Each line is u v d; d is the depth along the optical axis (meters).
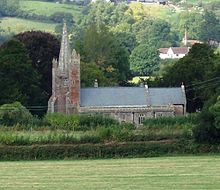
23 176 151.25
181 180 139.62
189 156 195.50
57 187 131.88
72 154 197.38
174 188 128.38
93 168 167.00
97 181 140.50
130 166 170.12
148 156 198.75
